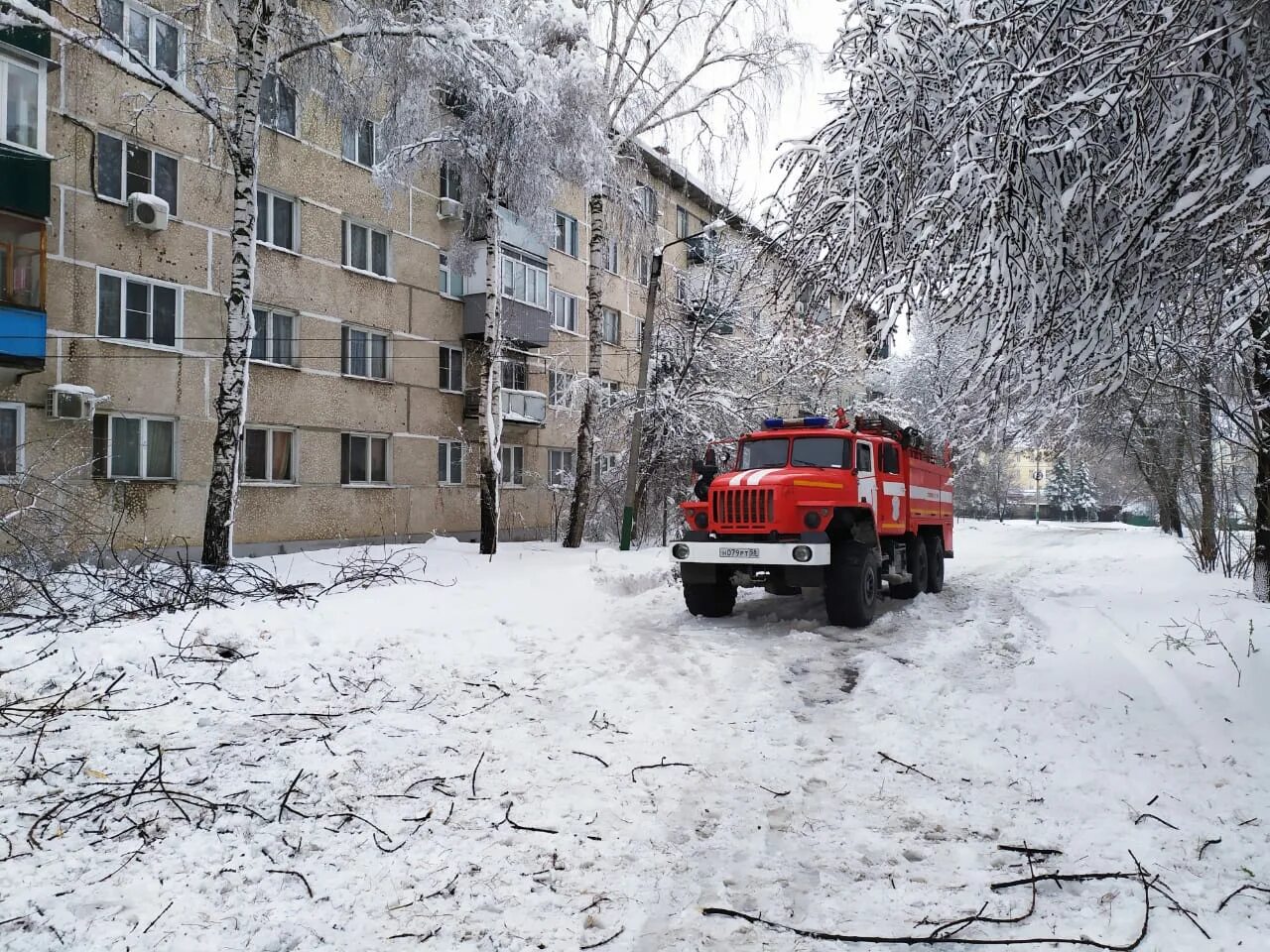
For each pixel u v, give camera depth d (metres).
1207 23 4.44
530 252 22.70
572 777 4.66
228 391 10.95
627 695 6.24
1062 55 4.70
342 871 3.60
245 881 3.51
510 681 6.64
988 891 3.44
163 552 14.75
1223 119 4.54
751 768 4.86
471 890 3.43
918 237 5.23
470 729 5.47
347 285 18.48
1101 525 48.81
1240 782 4.45
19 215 12.55
